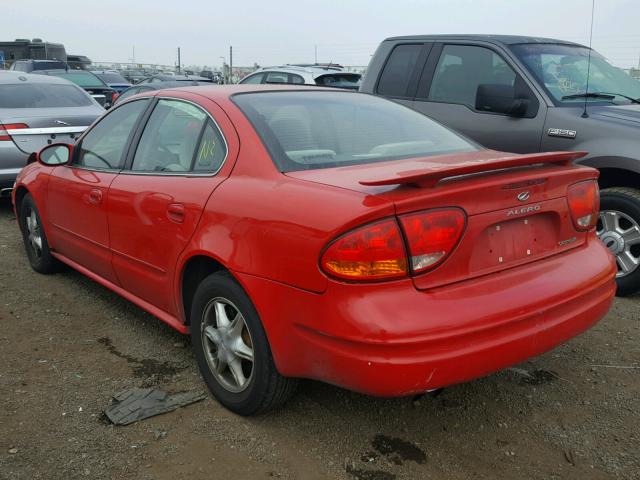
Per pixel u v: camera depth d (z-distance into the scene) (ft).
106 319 14.02
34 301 15.05
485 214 8.46
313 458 9.07
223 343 10.03
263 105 11.06
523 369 11.70
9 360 11.97
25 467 8.74
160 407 10.27
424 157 10.52
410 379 7.74
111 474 8.64
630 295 15.44
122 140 13.16
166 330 13.44
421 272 8.02
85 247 14.01
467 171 8.21
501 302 8.34
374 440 9.51
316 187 8.79
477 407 10.43
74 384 11.08
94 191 13.12
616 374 11.55
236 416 10.09
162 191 11.09
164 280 11.23
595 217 10.19
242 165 9.99
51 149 14.73
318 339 8.23
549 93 16.52
